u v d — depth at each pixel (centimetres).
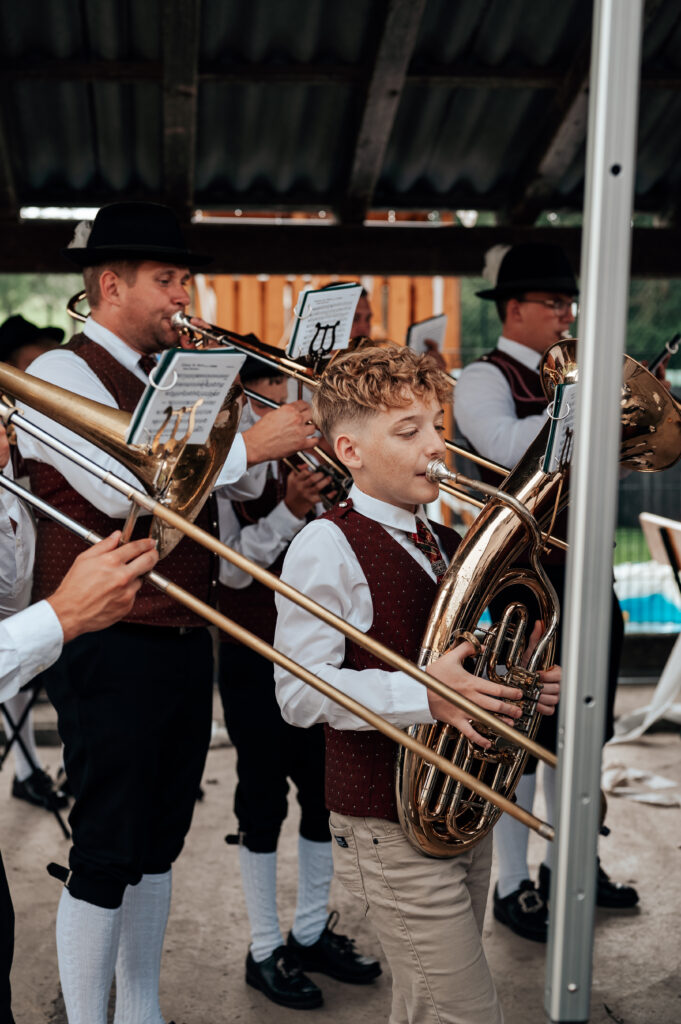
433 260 538
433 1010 174
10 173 496
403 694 168
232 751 477
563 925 121
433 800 175
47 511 152
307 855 283
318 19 450
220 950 295
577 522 119
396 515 186
